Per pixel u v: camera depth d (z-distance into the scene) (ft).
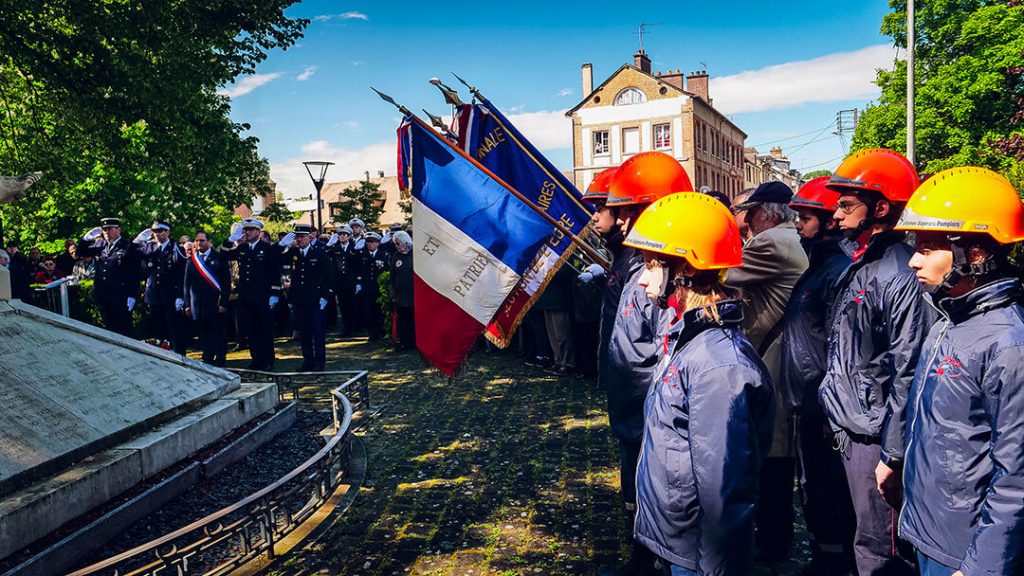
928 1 90.63
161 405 18.48
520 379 29.12
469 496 16.28
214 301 33.88
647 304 10.91
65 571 12.82
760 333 12.47
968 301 7.00
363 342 42.24
